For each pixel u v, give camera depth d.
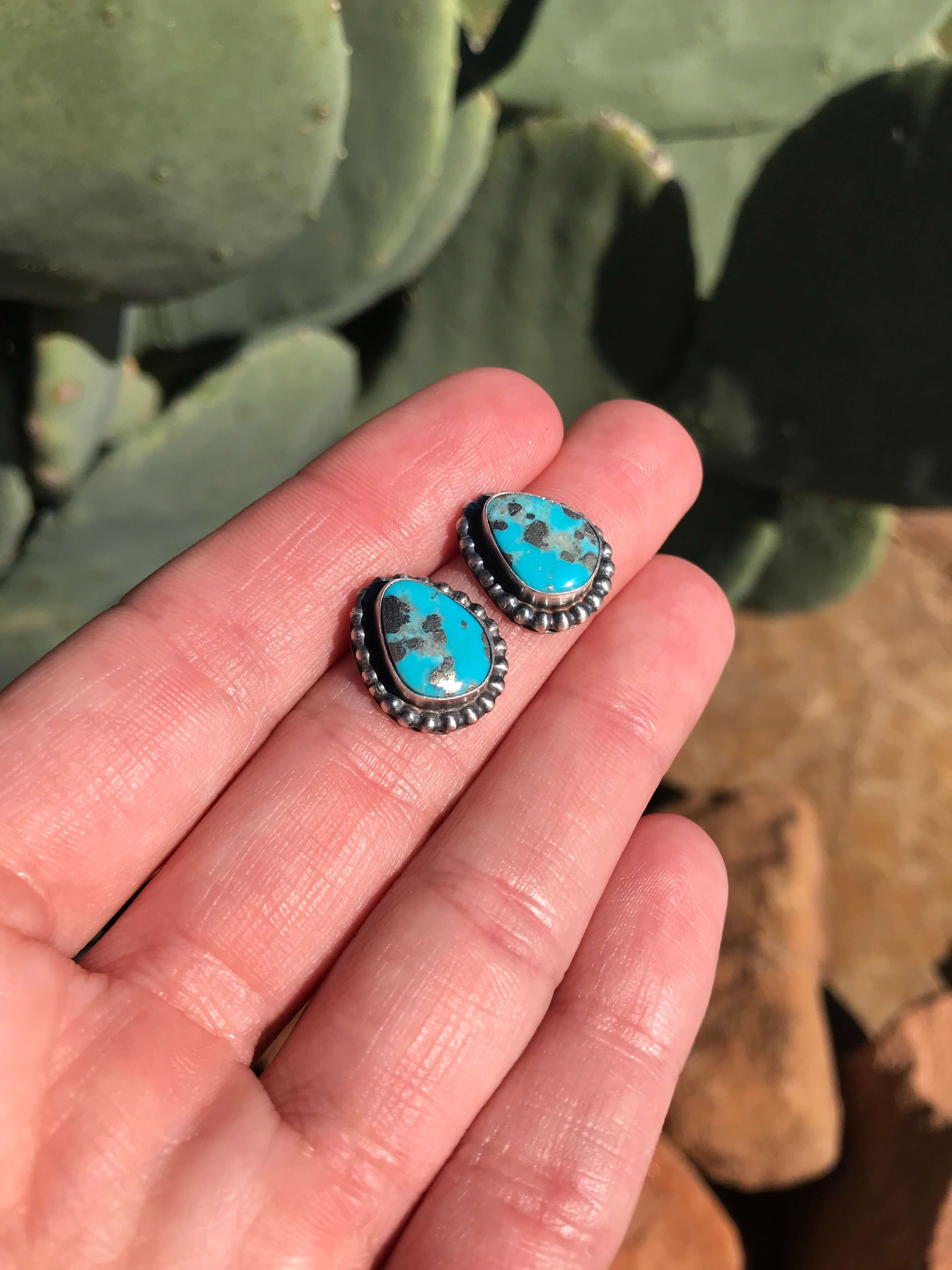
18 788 0.09
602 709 0.11
